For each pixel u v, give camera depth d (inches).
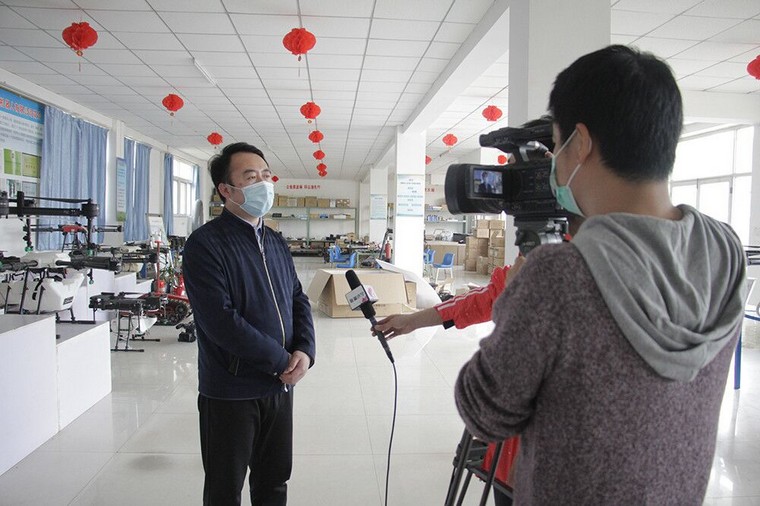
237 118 314.7
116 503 76.8
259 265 60.3
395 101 267.0
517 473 24.6
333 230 698.8
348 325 209.8
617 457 20.1
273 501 62.4
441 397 126.1
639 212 22.9
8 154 226.8
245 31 171.8
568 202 26.7
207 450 56.9
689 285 20.6
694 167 315.3
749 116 244.7
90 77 227.6
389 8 153.5
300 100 266.1
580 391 19.9
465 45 179.0
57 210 162.9
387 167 527.5
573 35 123.0
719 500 81.0
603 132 22.6
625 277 19.7
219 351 56.7
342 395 126.6
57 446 96.0
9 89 223.9
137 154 370.6
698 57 192.2
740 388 137.3
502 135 36.1
